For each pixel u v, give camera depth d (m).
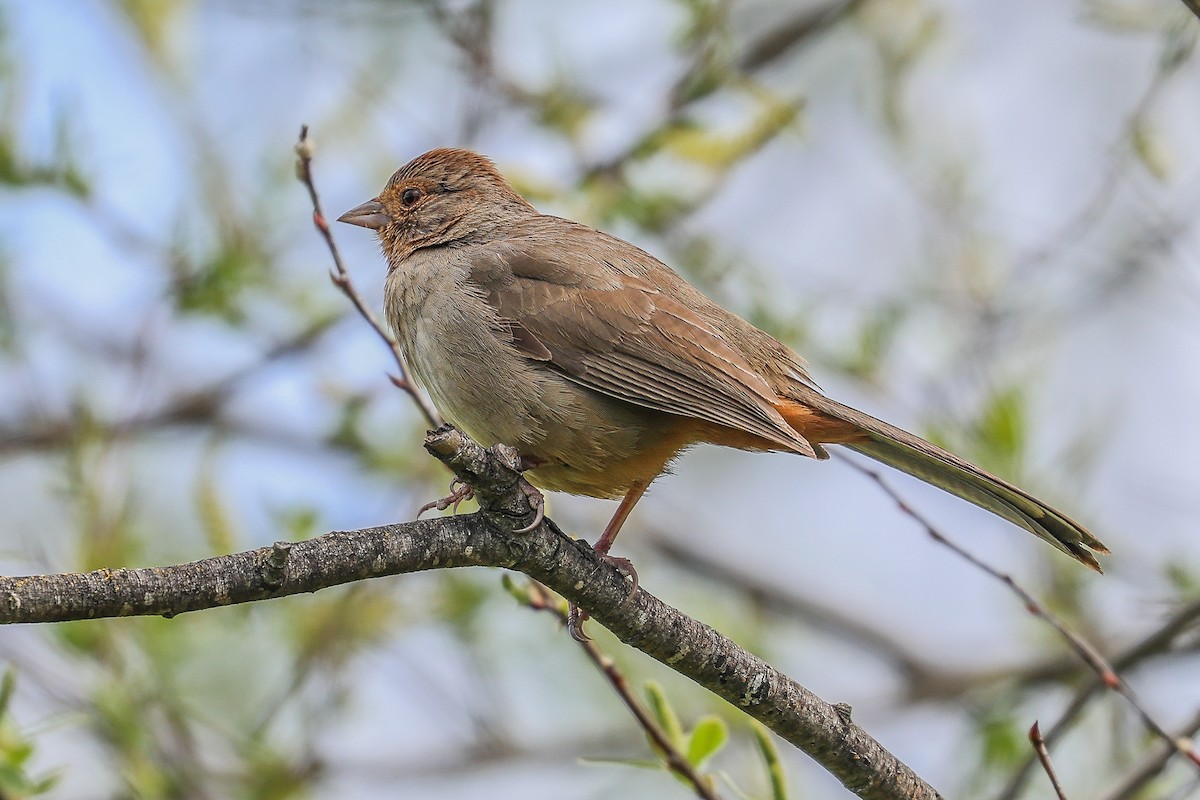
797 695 7.82
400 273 10.08
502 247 9.88
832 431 9.52
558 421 9.19
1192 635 11.85
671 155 12.47
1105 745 12.38
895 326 13.12
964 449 11.99
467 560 7.30
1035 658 13.69
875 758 7.89
